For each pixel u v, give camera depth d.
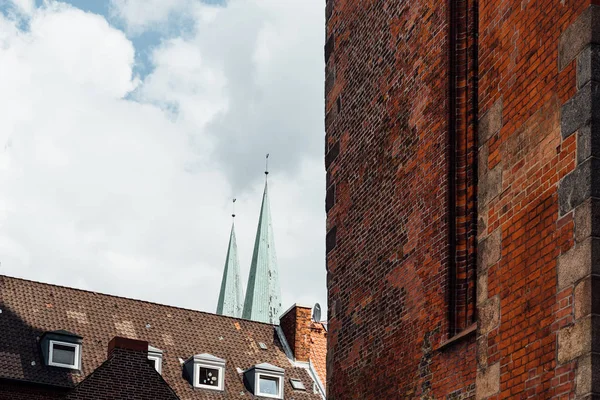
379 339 15.47
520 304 9.98
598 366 8.70
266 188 127.94
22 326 37.81
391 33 16.34
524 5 10.70
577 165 9.36
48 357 36.50
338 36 18.73
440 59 14.49
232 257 130.75
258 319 121.94
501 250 10.48
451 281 13.55
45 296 40.12
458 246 13.69
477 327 10.80
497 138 10.89
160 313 42.94
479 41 11.68
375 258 15.96
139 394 35.03
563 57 9.84
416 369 14.08
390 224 15.55
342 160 17.83
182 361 40.91
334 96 18.56
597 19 9.49
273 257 125.00
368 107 16.95
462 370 12.78
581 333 8.91
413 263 14.60
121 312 41.72
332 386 17.11
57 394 35.66
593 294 8.87
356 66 17.70
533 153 10.13
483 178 11.08
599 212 9.06
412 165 15.02
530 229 9.98
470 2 14.32
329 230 18.08
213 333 43.44
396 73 15.98
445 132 14.11
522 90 10.52
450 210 13.81
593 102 9.30
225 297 129.00
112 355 35.16
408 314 14.57
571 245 9.27
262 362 42.91
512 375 9.95
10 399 35.00
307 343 44.56
